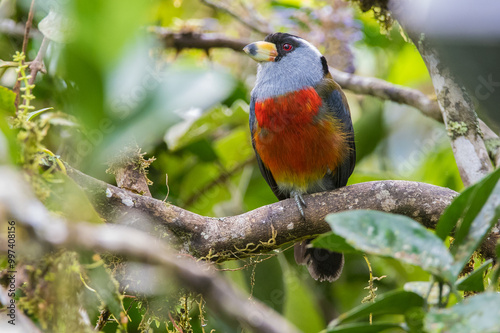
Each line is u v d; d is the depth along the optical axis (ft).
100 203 19.66
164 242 20.52
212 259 21.48
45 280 14.53
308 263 26.50
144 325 20.18
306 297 26.43
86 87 8.92
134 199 20.24
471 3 12.15
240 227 21.39
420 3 21.49
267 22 36.01
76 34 8.66
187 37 33.45
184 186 30.27
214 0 38.06
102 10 8.58
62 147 21.84
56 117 20.22
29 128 15.10
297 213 21.88
